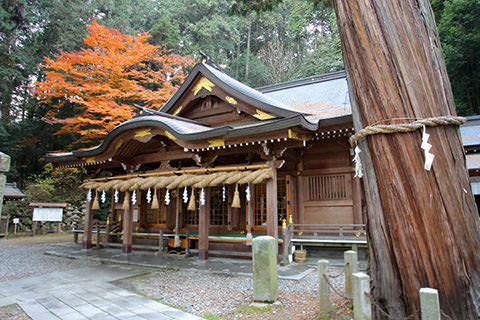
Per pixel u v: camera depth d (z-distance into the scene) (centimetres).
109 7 2528
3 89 1978
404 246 286
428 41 319
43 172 2125
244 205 1064
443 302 269
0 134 1966
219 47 3188
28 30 2192
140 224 1254
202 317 425
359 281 300
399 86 307
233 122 1057
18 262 896
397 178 296
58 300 510
